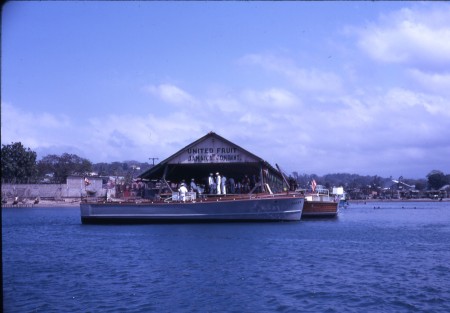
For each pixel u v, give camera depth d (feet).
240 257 104.83
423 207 560.61
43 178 615.98
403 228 200.34
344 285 76.95
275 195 187.83
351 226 203.92
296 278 82.17
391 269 91.97
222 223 184.85
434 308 63.67
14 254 115.14
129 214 185.26
